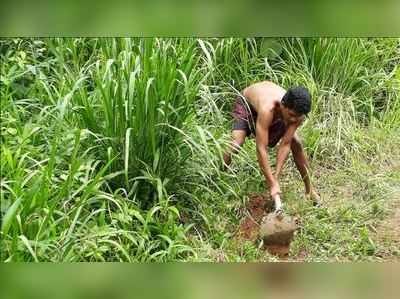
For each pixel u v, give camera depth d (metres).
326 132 6.53
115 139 5.00
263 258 4.97
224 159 5.50
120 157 5.03
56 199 4.38
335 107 6.71
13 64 5.69
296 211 5.56
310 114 6.52
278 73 6.75
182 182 5.26
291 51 6.91
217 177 5.47
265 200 5.64
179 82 5.00
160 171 5.12
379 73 7.11
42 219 4.27
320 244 5.26
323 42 6.83
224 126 5.99
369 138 6.66
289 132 5.32
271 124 5.39
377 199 5.84
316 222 5.45
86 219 4.44
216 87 6.04
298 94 5.15
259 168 5.83
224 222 5.32
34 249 4.16
